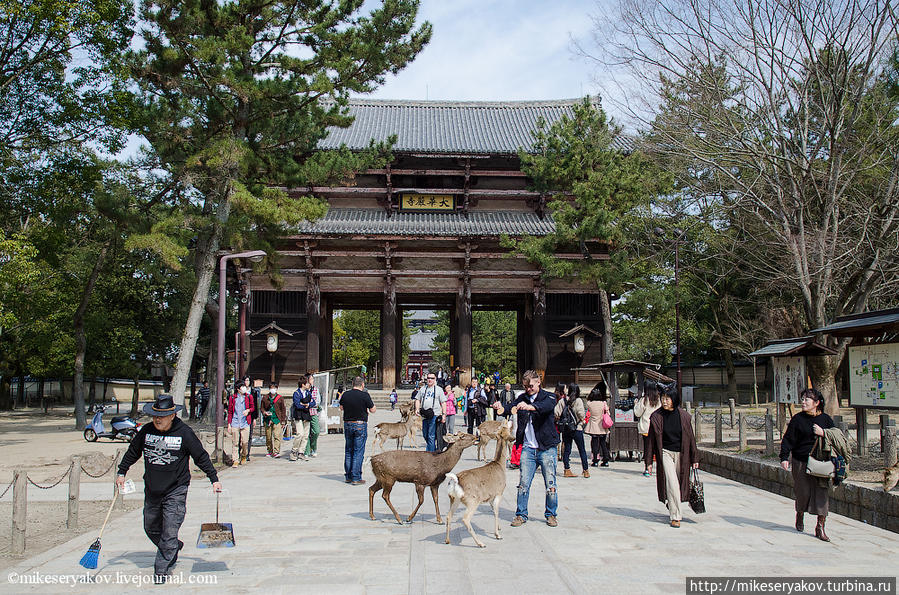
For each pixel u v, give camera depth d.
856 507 11.79
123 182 26.92
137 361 47.09
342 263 41.91
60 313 37.06
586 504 12.06
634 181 30.64
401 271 41.69
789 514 11.51
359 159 25.42
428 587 7.07
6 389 50.66
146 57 22.09
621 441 18.22
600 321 42.06
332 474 15.95
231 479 15.12
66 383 62.41
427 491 13.48
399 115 50.94
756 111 21.20
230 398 17.64
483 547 8.74
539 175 33.78
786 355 16.28
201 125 22.97
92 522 11.29
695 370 57.78
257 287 41.28
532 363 42.12
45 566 8.12
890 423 15.62
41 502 13.43
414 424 20.27
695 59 20.95
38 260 25.62
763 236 27.73
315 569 7.80
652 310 44.09
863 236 19.70
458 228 41.25
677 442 10.30
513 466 17.34
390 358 41.34
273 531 9.78
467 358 41.50
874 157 21.45
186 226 22.77
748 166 21.48
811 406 9.77
